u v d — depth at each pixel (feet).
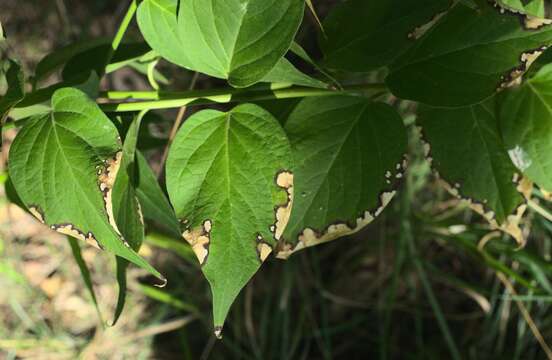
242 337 3.09
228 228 1.27
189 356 2.98
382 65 1.41
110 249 1.25
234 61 1.30
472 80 1.36
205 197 1.27
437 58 1.38
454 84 1.36
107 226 1.24
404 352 3.09
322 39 1.45
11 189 1.65
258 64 1.29
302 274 3.11
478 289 2.93
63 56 1.68
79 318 3.07
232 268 1.26
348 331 3.15
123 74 3.05
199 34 1.30
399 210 2.89
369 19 1.42
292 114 1.45
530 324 2.77
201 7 1.28
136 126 1.41
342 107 1.44
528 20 1.33
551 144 1.45
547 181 1.45
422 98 1.37
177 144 1.29
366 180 1.42
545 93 1.46
